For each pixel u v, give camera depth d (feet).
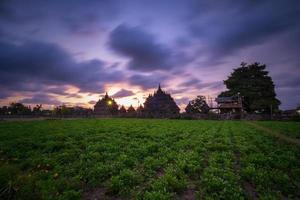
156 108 524.93
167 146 57.88
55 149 52.03
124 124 134.21
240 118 265.75
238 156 48.67
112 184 29.04
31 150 50.83
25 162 39.42
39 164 38.45
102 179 32.04
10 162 40.65
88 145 55.01
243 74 341.82
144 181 32.35
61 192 27.25
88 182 30.81
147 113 303.48
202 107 421.18
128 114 315.78
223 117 269.85
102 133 81.46
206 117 275.18
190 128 112.78
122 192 27.78
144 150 49.62
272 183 30.81
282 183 31.04
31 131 86.63
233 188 28.32
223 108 315.17
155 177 34.04
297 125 147.95
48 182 29.09
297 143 66.90
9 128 101.24
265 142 66.95
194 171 35.81
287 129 112.68
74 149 50.57
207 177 32.50
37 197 23.95
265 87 322.55
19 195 23.16
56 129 95.66
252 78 333.01
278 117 248.73
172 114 289.33
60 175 33.35
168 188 28.84
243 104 333.01
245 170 35.19
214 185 29.09
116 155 45.50
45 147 53.93
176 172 34.55
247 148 54.34
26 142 59.16
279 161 41.60
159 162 40.52
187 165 37.52
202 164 40.60
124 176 32.19
